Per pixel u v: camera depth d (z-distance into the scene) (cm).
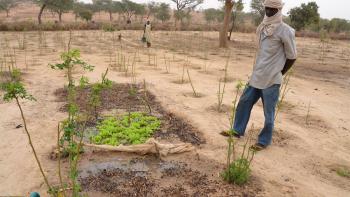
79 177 472
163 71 1246
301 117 771
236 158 539
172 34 3419
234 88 1008
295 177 498
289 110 821
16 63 1320
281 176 497
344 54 2366
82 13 4916
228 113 757
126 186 454
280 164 533
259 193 447
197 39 2936
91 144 550
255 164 526
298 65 1684
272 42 538
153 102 826
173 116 731
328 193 462
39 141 584
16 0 11444
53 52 1691
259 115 754
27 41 2225
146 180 470
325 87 1143
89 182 461
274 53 543
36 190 438
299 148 597
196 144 595
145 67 1320
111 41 2422
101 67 1283
